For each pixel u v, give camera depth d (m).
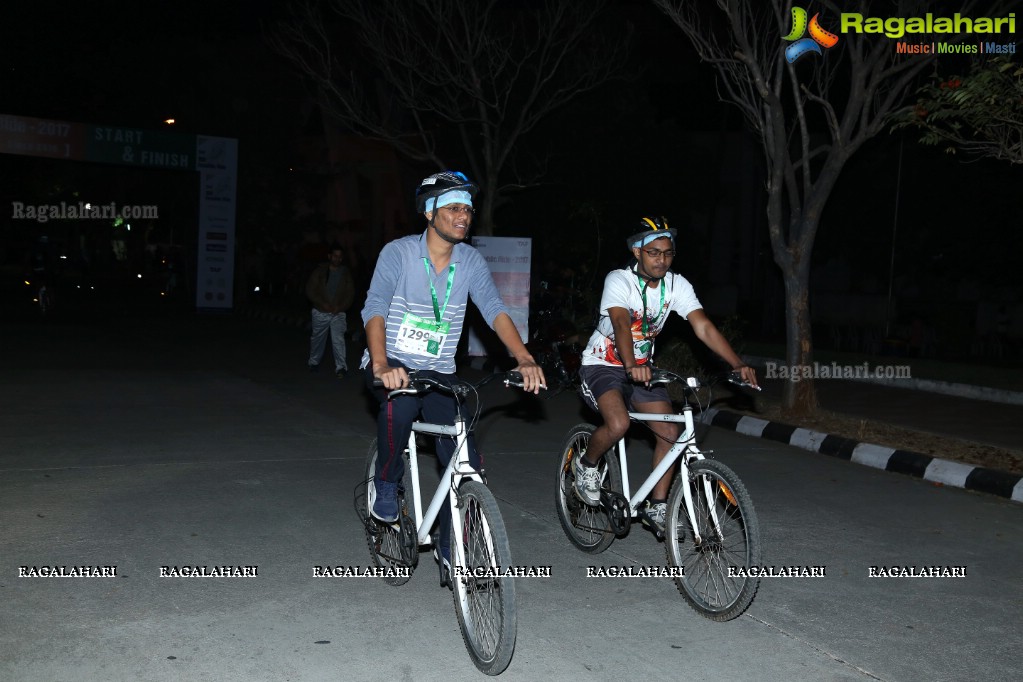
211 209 26.61
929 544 6.43
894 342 20.34
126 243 62.41
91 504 6.79
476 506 4.30
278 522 6.49
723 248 30.95
